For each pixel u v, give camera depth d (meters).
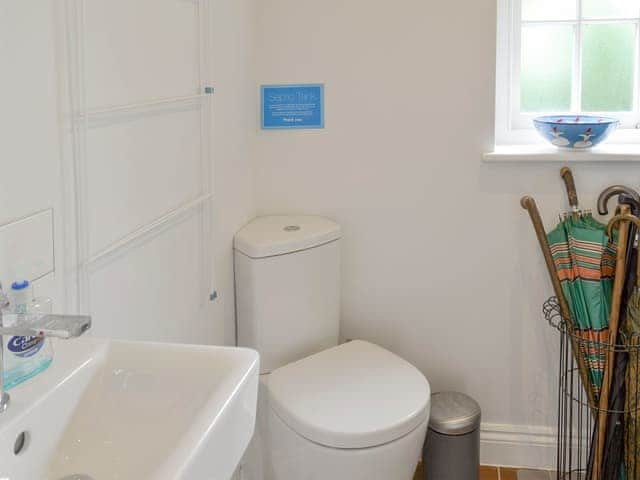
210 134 1.98
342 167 2.43
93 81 1.37
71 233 1.31
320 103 2.40
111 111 1.42
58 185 1.27
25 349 1.04
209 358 1.13
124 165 1.51
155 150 1.65
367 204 2.44
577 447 2.45
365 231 2.46
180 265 1.83
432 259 2.44
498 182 2.36
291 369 2.11
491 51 2.30
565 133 2.29
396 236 2.45
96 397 1.12
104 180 1.43
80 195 1.32
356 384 2.02
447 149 2.37
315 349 2.34
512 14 2.42
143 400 1.11
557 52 2.46
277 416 1.96
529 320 2.42
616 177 2.30
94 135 1.39
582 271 2.17
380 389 1.99
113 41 1.44
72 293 1.32
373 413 1.87
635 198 2.19
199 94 1.88
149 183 1.63
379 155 2.41
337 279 2.36
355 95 2.39
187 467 0.84
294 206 2.48
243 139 2.32
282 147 2.45
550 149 2.38
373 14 2.34
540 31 2.46
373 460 1.82
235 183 2.26
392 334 2.51
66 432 1.05
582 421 2.44
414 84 2.35
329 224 2.36
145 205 1.61
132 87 1.52
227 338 2.23
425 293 2.46
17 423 0.93
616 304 2.08
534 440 2.48
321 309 2.33
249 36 2.34
